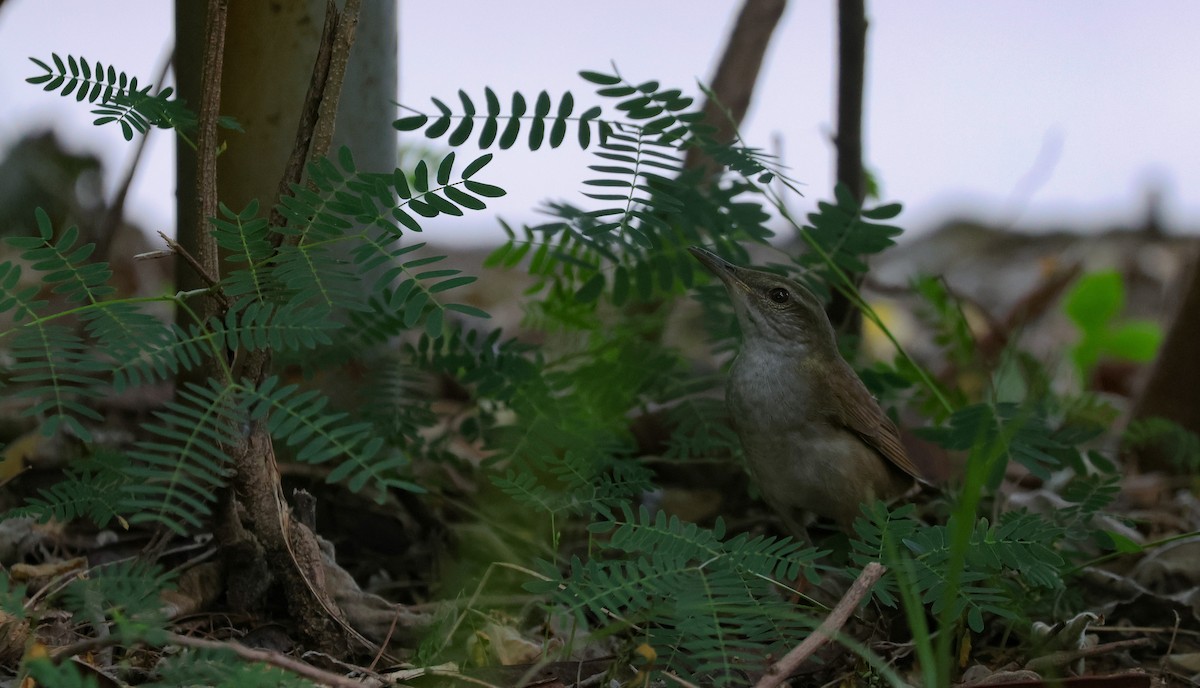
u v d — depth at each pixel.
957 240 17.81
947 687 4.27
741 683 4.48
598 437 6.83
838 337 7.90
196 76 6.33
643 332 8.17
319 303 5.05
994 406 6.58
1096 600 6.65
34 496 6.75
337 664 5.30
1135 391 11.10
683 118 6.38
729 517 7.71
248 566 5.56
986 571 5.54
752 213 7.16
